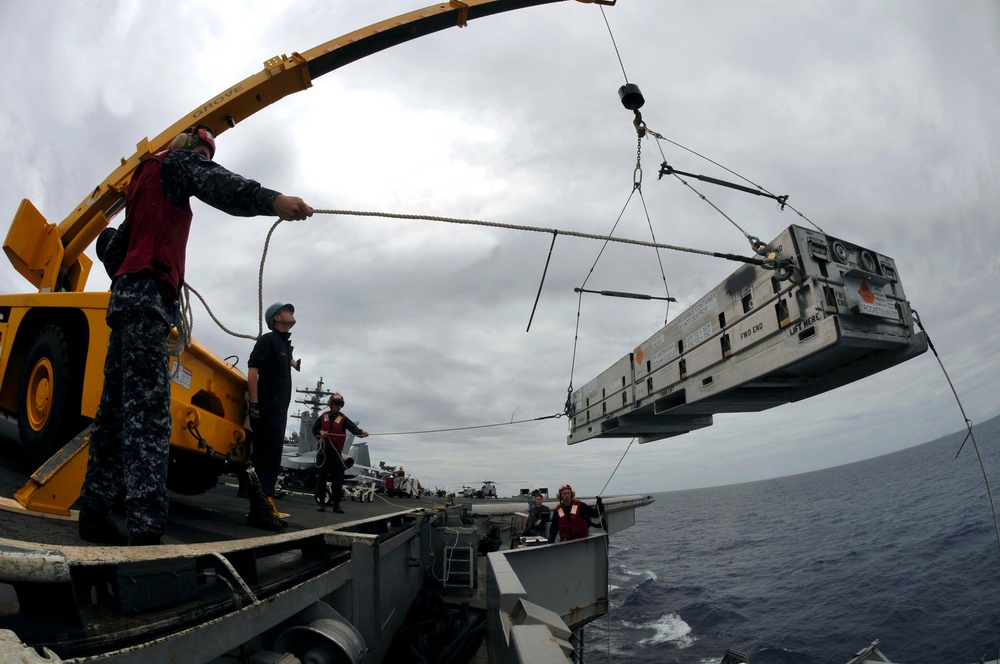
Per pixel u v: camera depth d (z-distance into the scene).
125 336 2.23
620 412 6.63
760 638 20.12
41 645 1.14
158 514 2.15
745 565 36.84
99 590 1.63
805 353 4.02
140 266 2.24
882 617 20.19
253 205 2.17
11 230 5.95
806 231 4.14
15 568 1.15
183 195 2.35
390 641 4.83
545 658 1.81
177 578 1.88
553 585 6.92
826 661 17.28
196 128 2.60
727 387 4.76
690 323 5.36
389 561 4.82
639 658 19.30
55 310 3.79
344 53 6.54
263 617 2.15
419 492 25.97
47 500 2.70
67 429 3.40
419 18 6.70
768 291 4.36
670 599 28.77
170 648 1.50
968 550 27.16
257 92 6.39
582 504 8.59
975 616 18.38
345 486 14.38
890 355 4.39
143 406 2.21
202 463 4.59
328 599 3.44
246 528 3.90
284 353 4.42
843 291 4.06
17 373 4.32
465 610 6.84
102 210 6.19
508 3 6.89
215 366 4.22
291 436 24.16
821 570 30.36
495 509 23.78
